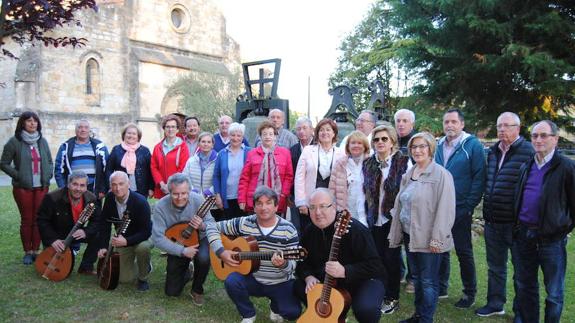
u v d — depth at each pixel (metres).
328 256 3.87
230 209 5.81
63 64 22.89
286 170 5.46
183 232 4.78
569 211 3.72
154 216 4.91
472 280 4.76
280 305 4.14
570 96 11.18
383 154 4.53
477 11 10.97
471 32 11.23
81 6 4.13
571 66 10.11
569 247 7.43
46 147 6.29
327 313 3.62
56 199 5.54
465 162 4.63
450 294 5.16
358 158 4.68
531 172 3.95
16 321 4.22
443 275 5.00
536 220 3.86
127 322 4.26
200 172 5.98
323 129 5.02
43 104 22.27
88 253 5.64
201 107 25.05
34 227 6.14
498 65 10.73
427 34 12.25
